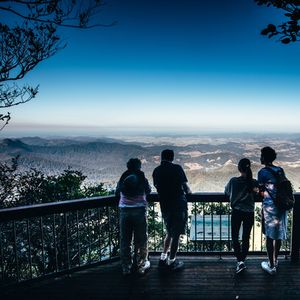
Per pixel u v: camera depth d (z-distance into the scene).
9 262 7.46
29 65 3.86
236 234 3.98
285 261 4.36
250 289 3.66
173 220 3.95
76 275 4.07
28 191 9.19
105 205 4.17
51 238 8.37
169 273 4.09
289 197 3.64
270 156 3.81
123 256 3.96
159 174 3.93
